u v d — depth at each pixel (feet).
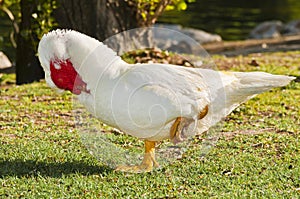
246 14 89.76
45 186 22.21
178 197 21.56
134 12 41.52
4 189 21.95
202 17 84.48
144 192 22.06
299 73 41.70
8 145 26.71
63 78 22.91
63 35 22.82
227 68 43.24
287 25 78.23
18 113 32.73
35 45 41.14
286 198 21.56
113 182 22.85
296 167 24.56
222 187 22.54
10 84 43.11
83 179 22.99
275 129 30.04
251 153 26.27
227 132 29.50
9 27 65.62
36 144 26.99
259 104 34.50
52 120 31.45
